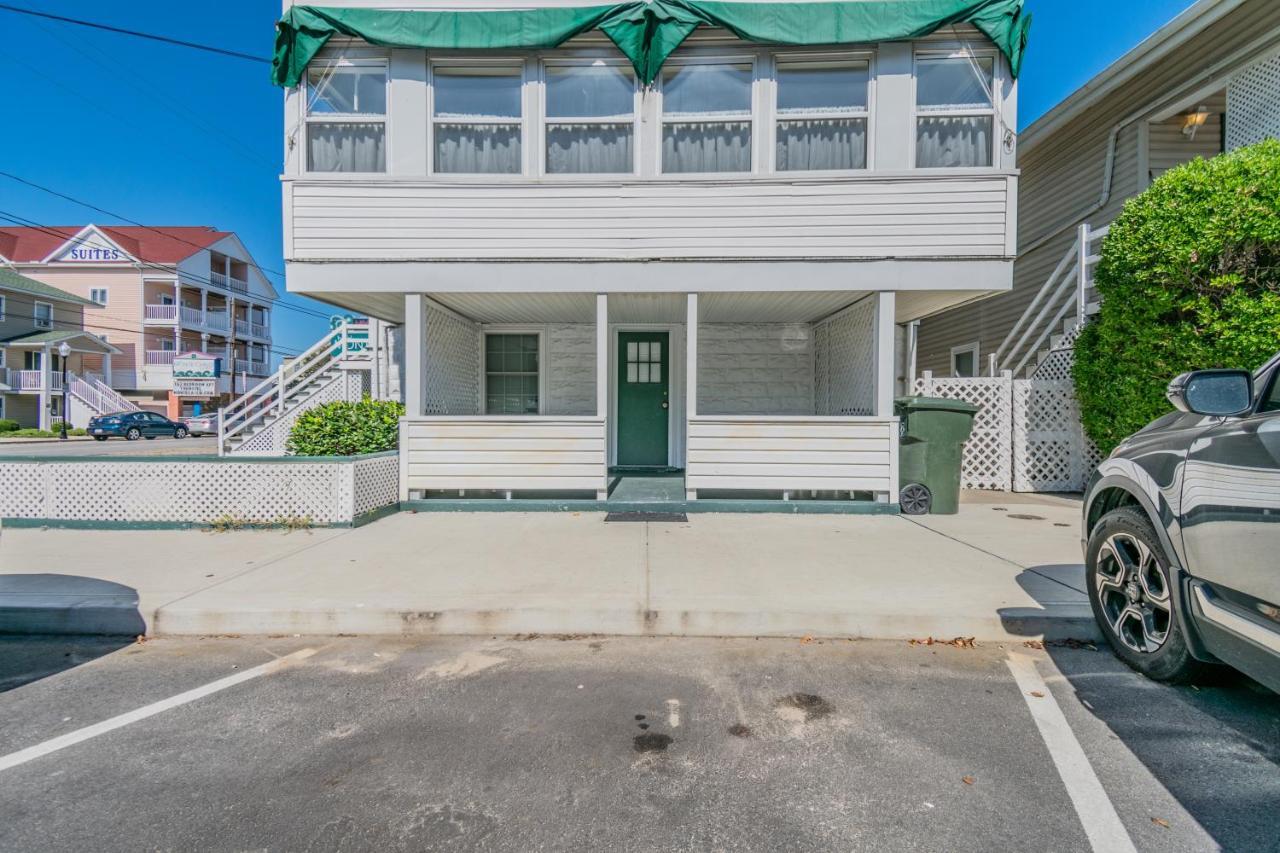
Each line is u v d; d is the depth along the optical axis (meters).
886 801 2.43
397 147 7.46
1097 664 3.65
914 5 6.98
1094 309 8.64
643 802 2.43
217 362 35.81
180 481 6.78
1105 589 3.71
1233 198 6.50
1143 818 2.32
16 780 2.58
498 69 7.54
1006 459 9.02
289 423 11.48
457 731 2.96
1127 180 10.11
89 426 28.72
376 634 4.19
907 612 4.10
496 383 10.39
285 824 2.31
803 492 7.97
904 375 10.34
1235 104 8.54
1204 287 6.82
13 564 5.29
